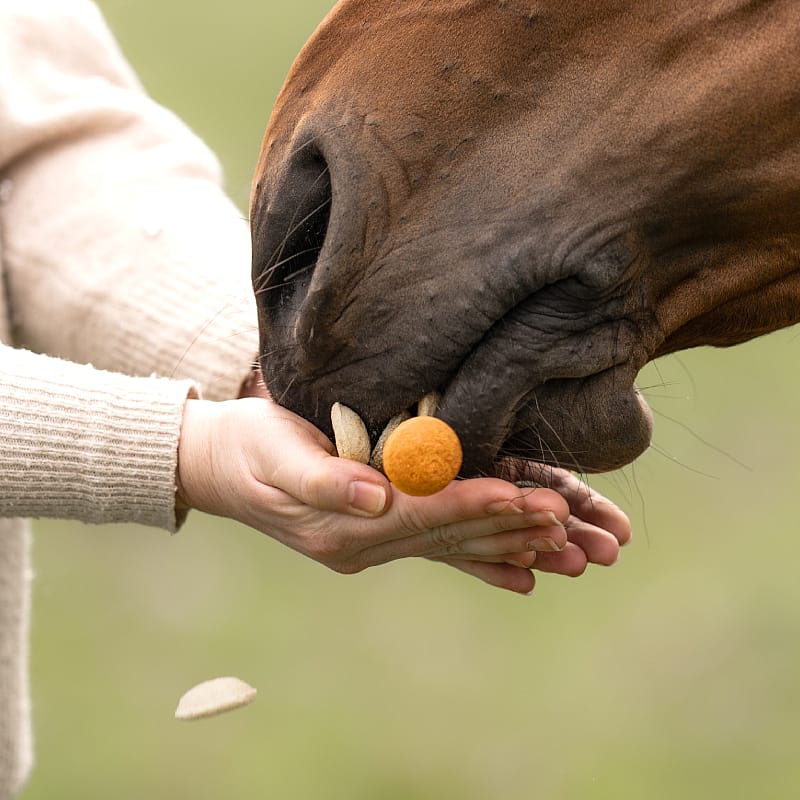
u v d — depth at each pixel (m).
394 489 2.46
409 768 3.34
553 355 2.43
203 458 2.52
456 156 2.43
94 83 2.75
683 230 2.46
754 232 2.46
